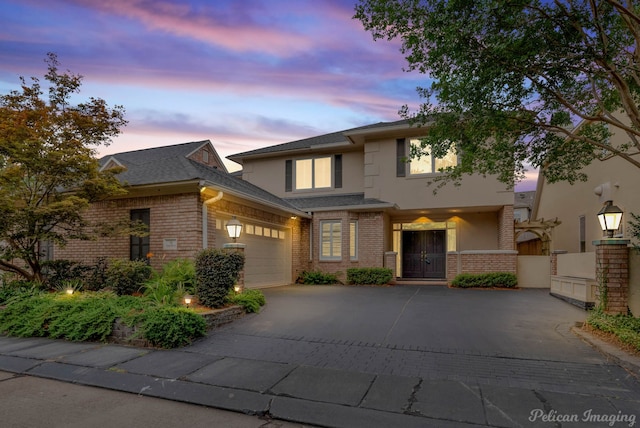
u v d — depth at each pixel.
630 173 10.25
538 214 20.17
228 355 5.38
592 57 5.31
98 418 3.62
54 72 9.04
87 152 9.02
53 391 4.35
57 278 9.40
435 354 5.25
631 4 5.26
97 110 9.36
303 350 5.54
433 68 5.72
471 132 6.14
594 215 12.71
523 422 3.32
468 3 4.96
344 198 16.47
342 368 4.76
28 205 8.50
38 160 8.30
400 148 15.52
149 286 7.77
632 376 4.32
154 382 4.47
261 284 13.32
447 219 16.78
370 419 3.47
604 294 6.81
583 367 4.65
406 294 11.50
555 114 6.43
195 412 3.76
